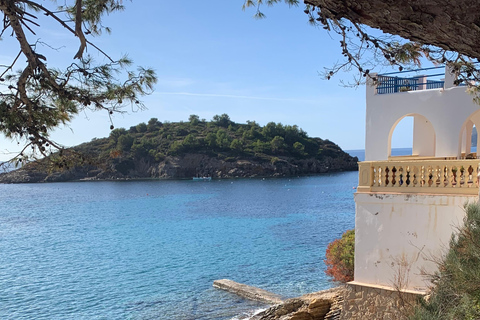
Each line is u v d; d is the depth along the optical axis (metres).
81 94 5.07
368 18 4.17
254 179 184.50
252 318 21.42
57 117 5.32
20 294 32.09
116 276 37.28
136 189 155.62
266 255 43.94
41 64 4.58
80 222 76.94
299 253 44.28
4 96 4.86
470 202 10.73
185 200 113.06
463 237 9.31
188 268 39.47
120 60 5.30
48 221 79.31
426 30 4.00
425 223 12.00
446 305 7.86
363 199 12.97
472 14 3.60
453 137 13.71
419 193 12.12
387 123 14.94
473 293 7.45
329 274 28.25
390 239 12.54
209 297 30.02
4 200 125.50
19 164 4.83
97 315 27.09
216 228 64.81
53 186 180.12
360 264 13.04
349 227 62.06
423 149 17.45
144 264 41.91
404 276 12.24
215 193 131.25
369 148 15.26
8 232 66.25
